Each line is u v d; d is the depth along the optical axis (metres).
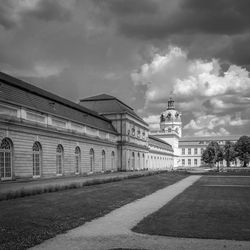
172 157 151.50
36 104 41.12
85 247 11.38
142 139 89.06
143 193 28.09
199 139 180.00
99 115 69.06
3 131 32.97
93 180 34.53
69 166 47.75
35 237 12.18
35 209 17.05
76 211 17.53
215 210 18.45
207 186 36.03
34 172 38.91
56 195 23.30
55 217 15.61
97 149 60.03
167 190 31.98
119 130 72.88
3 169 33.28
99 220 16.00
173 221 15.26
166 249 11.08
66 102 53.62
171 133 160.62
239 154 129.38
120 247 11.34
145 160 93.00
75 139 49.84
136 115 84.88
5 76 39.72
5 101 33.31
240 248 11.15
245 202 22.00
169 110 175.50
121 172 67.62
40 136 39.78
